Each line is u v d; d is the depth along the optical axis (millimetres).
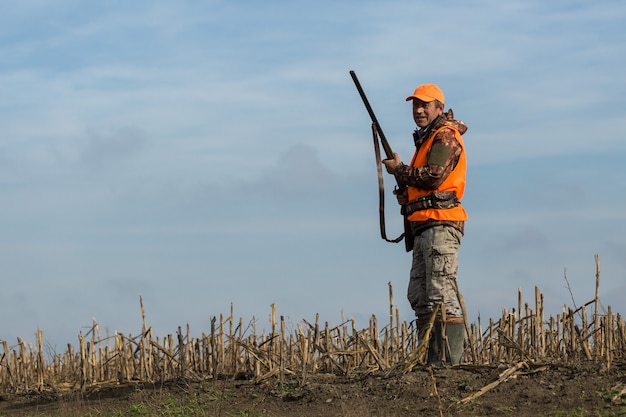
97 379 11898
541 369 8844
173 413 9227
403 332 10539
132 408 9586
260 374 10391
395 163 9367
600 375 8516
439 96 9445
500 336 9594
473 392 8547
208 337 11156
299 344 10781
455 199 9273
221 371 10820
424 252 9273
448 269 9195
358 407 8664
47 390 11672
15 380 12133
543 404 8117
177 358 11484
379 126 9609
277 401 9289
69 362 12945
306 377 9773
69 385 11852
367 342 10109
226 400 9508
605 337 9297
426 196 9227
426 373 9133
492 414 8062
